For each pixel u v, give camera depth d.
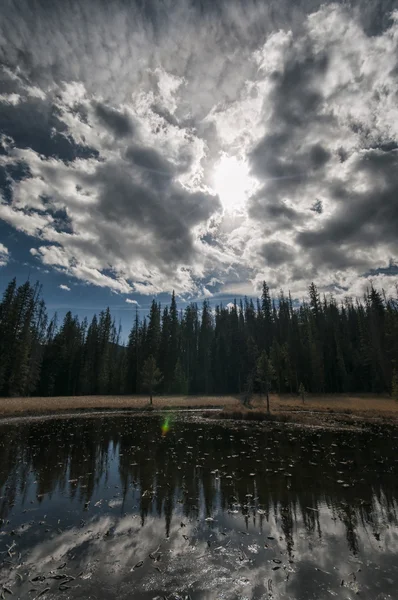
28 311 57.09
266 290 77.06
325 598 5.62
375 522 8.91
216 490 11.51
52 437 22.27
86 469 14.21
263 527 8.59
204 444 20.02
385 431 25.62
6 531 8.27
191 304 90.69
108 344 75.31
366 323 63.75
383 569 6.57
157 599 5.62
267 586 5.99
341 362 59.59
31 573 6.40
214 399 52.91
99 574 6.36
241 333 73.06
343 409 38.00
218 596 5.68
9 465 14.77
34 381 57.62
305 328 70.38
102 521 8.91
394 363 50.81
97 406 41.62
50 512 9.54
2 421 30.75
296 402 46.19
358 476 13.23
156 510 9.71
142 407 42.66
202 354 78.19
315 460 15.93
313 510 9.72
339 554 7.19
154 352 68.62
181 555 7.11
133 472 13.76
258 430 26.09
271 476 13.22
